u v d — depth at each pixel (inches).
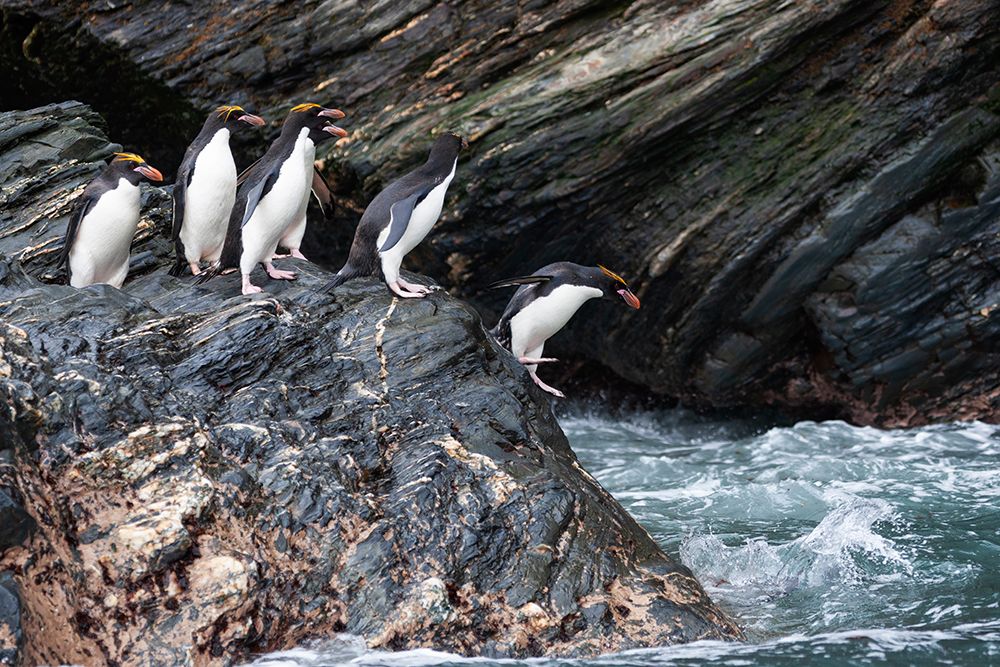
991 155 624.1
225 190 429.1
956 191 636.7
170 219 516.7
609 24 649.0
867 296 644.7
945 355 662.5
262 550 305.9
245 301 386.9
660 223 656.4
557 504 343.9
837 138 628.4
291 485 320.5
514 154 637.3
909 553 429.4
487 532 328.8
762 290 657.6
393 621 304.7
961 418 688.4
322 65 709.9
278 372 365.7
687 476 598.2
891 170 624.4
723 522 493.4
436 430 360.5
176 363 353.1
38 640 258.7
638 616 325.7
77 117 581.6
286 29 709.9
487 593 317.7
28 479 284.2
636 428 771.4
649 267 663.1
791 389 714.8
